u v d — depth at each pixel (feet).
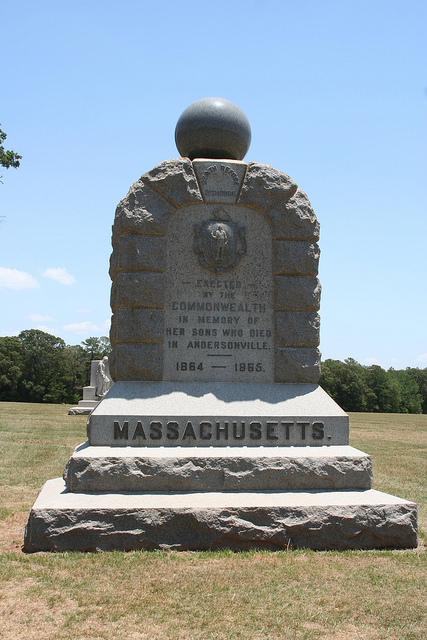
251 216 25.96
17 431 62.44
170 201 25.27
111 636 13.76
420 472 40.63
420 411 252.62
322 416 24.17
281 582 17.21
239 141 27.37
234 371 25.04
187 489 21.86
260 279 25.75
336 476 22.67
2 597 15.72
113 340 25.72
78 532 19.51
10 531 22.26
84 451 22.17
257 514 20.33
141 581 16.96
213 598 15.99
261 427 23.71
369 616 15.17
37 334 228.63
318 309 25.98
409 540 20.97
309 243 26.03
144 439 22.95
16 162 73.46
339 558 19.49
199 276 25.30
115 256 25.59
